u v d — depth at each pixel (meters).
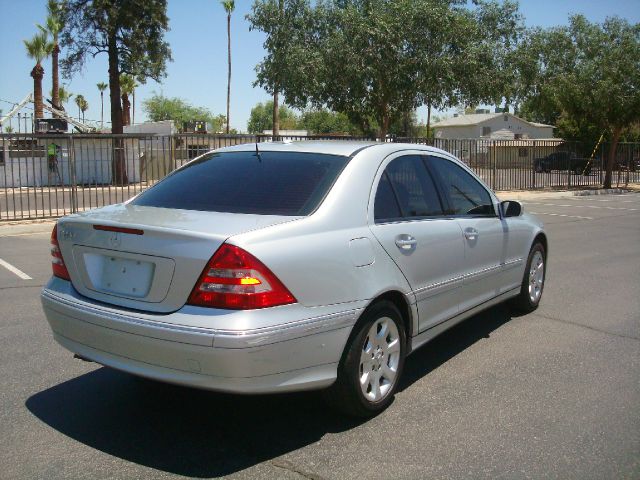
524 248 6.10
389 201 4.28
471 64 19.69
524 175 28.23
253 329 3.21
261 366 3.28
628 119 27.31
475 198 5.38
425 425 3.92
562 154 29.72
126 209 4.06
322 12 20.50
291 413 4.09
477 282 5.17
